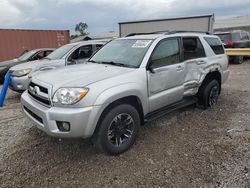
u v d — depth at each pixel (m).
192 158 3.37
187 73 4.62
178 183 2.84
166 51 4.22
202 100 5.35
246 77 9.69
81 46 7.58
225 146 3.67
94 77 3.34
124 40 4.63
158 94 4.04
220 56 5.61
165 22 15.88
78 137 3.09
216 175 2.97
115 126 3.42
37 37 15.20
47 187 2.81
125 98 3.50
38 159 3.41
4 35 13.80
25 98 3.65
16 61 9.48
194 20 14.99
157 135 4.13
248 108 5.50
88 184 2.86
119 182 2.88
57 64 6.97
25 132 4.33
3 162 3.33
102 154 3.51
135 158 3.40
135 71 3.66
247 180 2.86
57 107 3.08
